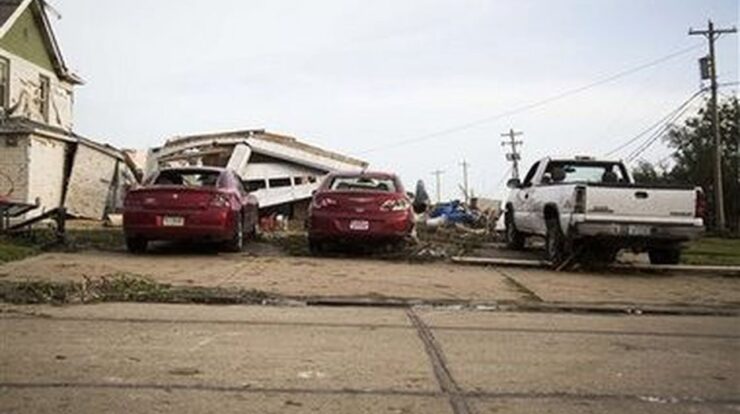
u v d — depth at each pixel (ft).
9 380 15.83
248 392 15.39
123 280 29.17
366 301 27.12
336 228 42.19
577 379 16.89
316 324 22.53
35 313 23.31
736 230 134.10
